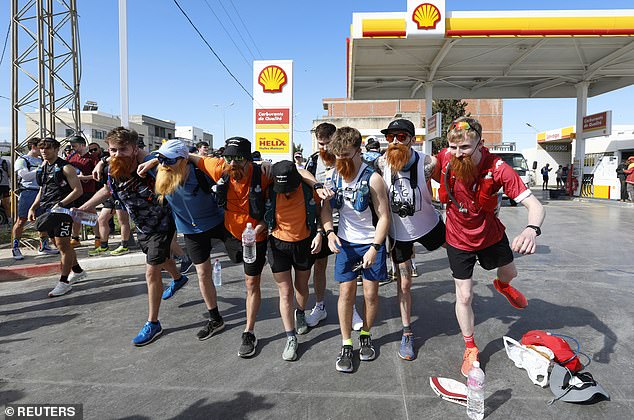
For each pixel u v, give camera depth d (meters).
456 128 2.54
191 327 3.76
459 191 2.67
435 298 4.45
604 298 4.31
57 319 4.02
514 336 3.41
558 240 7.82
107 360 3.15
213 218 3.43
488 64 17.28
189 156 3.29
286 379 2.83
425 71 18.11
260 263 3.16
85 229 7.83
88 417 2.44
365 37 13.24
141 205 3.30
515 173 2.53
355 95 21.56
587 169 20.88
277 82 10.52
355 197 2.78
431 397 2.58
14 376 2.93
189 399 2.61
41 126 10.32
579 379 2.57
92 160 6.62
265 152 10.69
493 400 2.53
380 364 3.01
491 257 2.82
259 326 3.76
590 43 14.48
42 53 10.29
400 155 2.85
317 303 3.83
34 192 6.35
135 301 4.52
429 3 12.91
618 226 9.70
